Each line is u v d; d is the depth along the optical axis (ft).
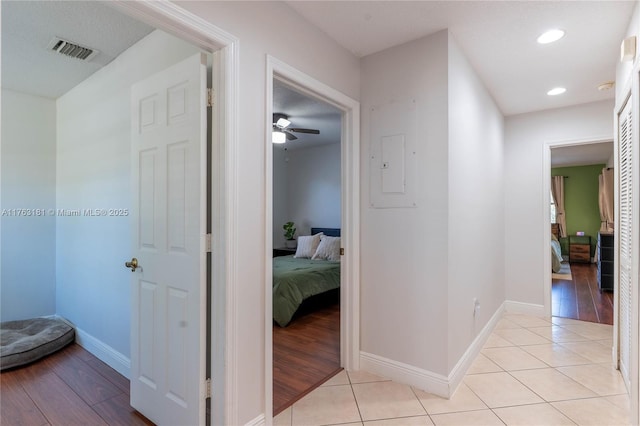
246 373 5.56
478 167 9.43
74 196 10.47
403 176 7.71
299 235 21.86
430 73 7.38
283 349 9.78
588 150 19.69
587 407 6.65
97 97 9.30
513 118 13.20
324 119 14.39
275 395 7.18
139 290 6.54
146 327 6.38
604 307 13.88
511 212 13.25
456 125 7.57
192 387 5.52
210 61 5.65
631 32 6.63
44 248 11.51
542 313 12.61
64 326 10.25
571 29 7.14
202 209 5.41
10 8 6.44
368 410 6.61
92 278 9.45
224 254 5.26
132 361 6.68
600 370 8.21
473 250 8.87
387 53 8.00
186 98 5.66
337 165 19.99
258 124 5.78
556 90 10.60
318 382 7.74
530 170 12.88
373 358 8.17
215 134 5.38
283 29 6.29
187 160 5.63
